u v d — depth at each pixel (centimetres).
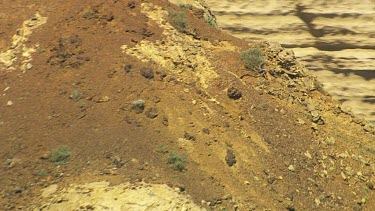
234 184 1333
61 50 1630
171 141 1373
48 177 1184
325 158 1652
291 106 1828
